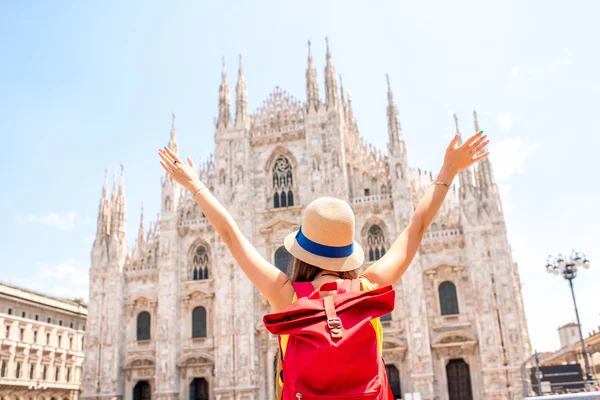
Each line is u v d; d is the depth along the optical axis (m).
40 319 96.12
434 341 66.50
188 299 76.25
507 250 67.69
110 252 79.62
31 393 89.00
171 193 79.38
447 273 69.06
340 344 3.34
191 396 73.31
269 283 4.44
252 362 70.88
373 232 72.94
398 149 73.06
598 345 100.56
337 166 73.75
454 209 73.44
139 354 75.62
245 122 79.81
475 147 5.30
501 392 63.22
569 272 45.31
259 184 78.44
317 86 78.06
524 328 80.69
